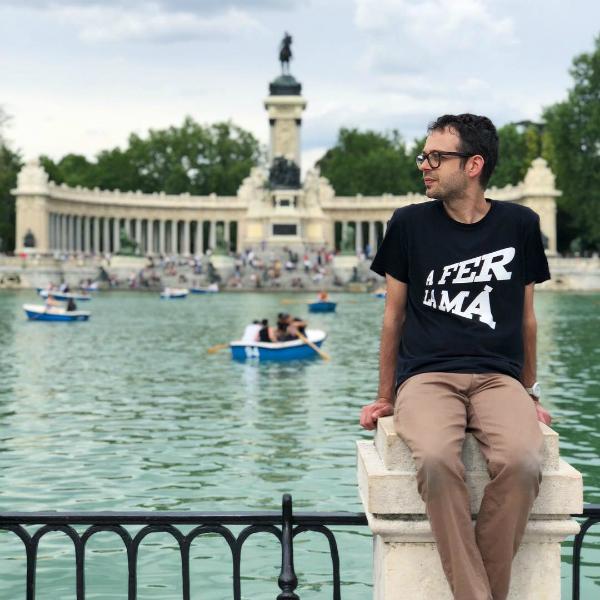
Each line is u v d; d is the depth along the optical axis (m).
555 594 6.10
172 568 12.98
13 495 16.39
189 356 38.84
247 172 173.50
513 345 6.53
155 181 180.38
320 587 12.23
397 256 6.79
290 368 34.62
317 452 19.80
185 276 117.19
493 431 5.91
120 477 17.66
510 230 6.60
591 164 111.62
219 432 22.08
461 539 5.67
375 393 28.31
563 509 5.97
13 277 111.12
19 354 39.62
